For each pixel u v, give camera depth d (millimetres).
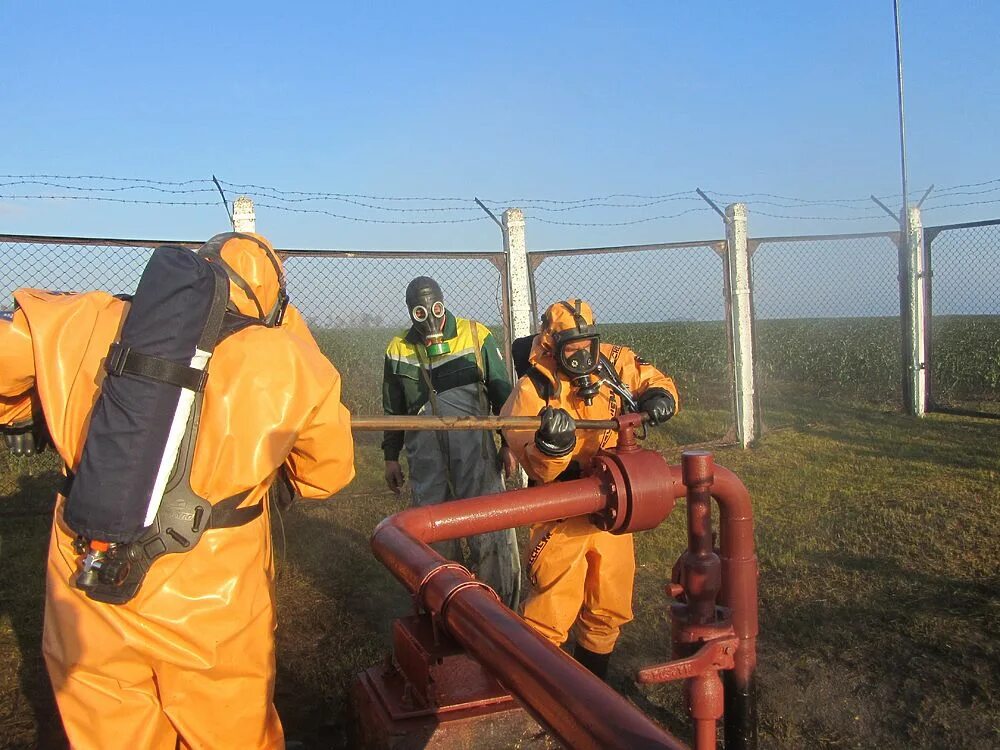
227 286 2156
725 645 1814
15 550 6102
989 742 3229
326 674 4008
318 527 6543
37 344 2115
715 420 10859
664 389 3521
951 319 24125
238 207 6910
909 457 7988
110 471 1955
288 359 2164
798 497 6719
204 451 2082
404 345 4445
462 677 2398
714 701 1802
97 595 1996
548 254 7762
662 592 4922
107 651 2062
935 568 4984
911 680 3689
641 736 969
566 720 1085
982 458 7766
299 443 2238
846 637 4117
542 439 2764
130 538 1958
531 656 1219
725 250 8891
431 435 4375
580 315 3305
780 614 4434
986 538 5473
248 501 2172
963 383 12969
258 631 2207
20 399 2350
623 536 3352
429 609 1635
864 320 20172
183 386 2021
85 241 6258
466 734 2275
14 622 4730
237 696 2176
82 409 2115
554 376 3369
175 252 2135
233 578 2129
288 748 3328
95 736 2082
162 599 2061
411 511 2123
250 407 2096
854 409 11398
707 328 20359
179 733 2160
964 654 3887
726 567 2119
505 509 2273
